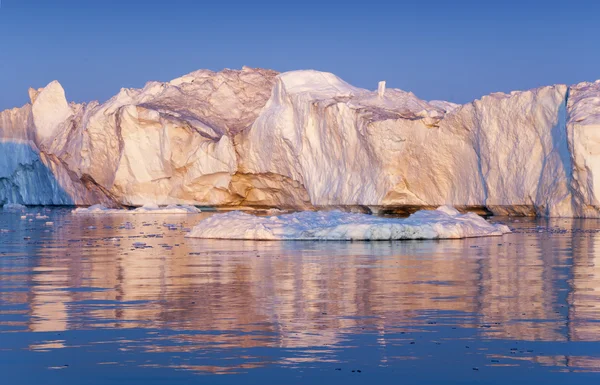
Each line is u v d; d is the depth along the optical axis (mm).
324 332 18078
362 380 14375
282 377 14586
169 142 100938
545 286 24938
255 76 114625
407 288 24688
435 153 79562
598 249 38344
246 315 20219
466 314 20094
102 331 18406
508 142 74438
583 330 18047
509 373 14719
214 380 14445
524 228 55875
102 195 116062
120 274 29344
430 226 46219
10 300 23000
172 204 103125
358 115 83625
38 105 129375
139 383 14352
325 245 41312
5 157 136250
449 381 14297
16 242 47750
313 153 89750
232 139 99000
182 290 24766
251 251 38219
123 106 103125
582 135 65312
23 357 16109
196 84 113000
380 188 82125
